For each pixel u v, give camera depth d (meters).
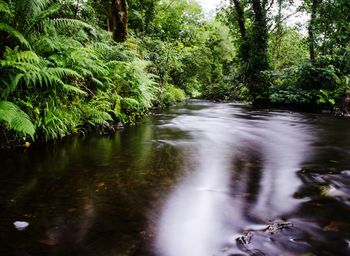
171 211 2.36
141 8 16.14
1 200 2.57
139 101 8.24
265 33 14.63
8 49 4.52
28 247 1.85
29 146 4.53
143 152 4.34
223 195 2.67
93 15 9.66
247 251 1.79
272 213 2.29
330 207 2.39
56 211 2.37
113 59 8.00
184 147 4.71
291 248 1.82
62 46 5.67
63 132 5.29
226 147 4.73
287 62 17.47
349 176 3.17
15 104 4.53
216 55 24.62
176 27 19.66
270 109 11.62
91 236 1.99
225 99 17.52
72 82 5.74
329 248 1.82
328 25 12.44
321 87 11.07
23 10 4.85
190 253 1.79
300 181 3.02
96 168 3.52
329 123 7.70
